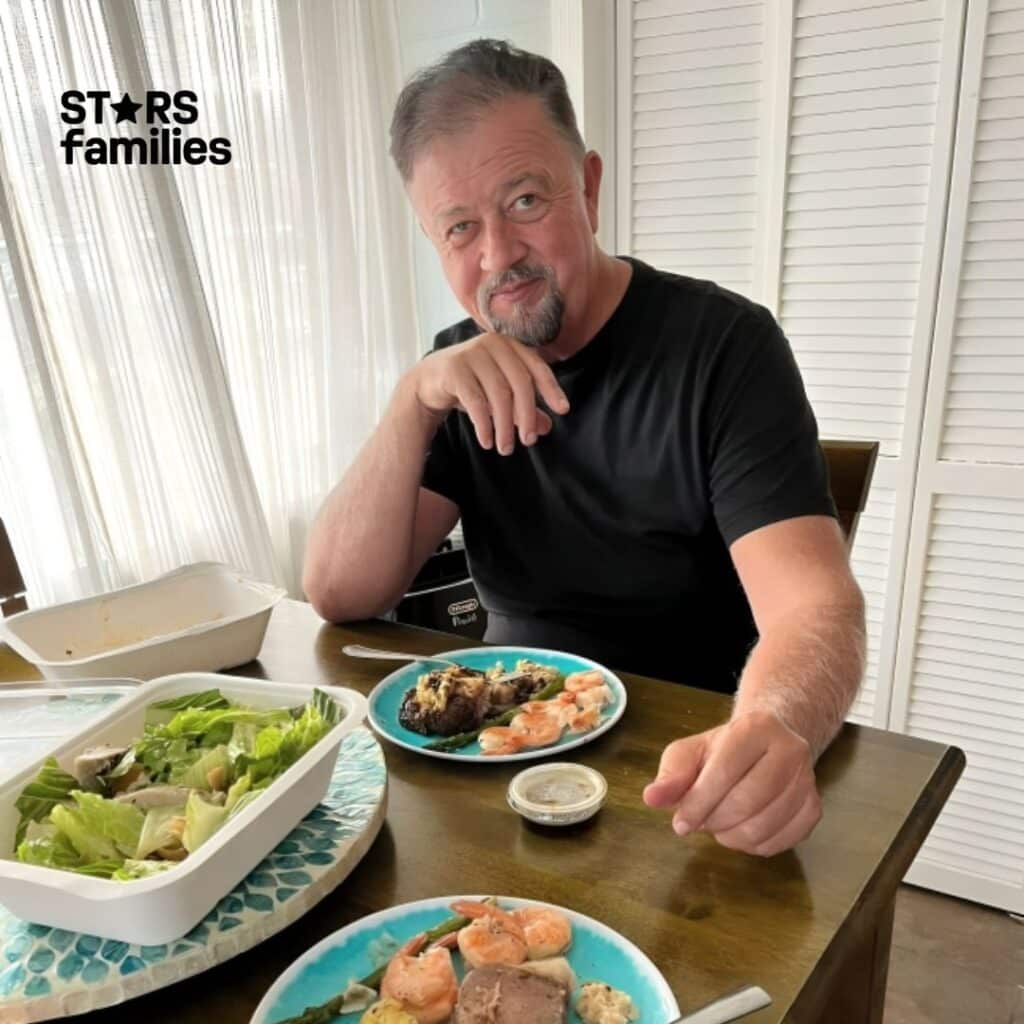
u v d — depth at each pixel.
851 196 1.65
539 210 1.03
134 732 0.75
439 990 0.50
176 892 0.53
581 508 1.15
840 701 0.72
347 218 1.99
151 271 1.54
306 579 1.17
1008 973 1.58
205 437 1.64
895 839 0.65
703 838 0.67
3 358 1.36
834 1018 0.67
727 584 1.17
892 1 1.52
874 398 1.72
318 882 0.60
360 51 1.99
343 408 2.07
